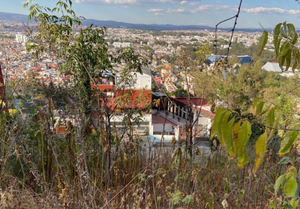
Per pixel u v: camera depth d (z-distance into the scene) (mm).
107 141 2174
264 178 2080
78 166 1892
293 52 1064
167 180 2088
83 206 1692
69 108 2391
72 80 2975
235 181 2145
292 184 928
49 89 2512
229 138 809
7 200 1500
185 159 1925
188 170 1917
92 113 2611
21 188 1982
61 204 1728
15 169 2131
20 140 2129
